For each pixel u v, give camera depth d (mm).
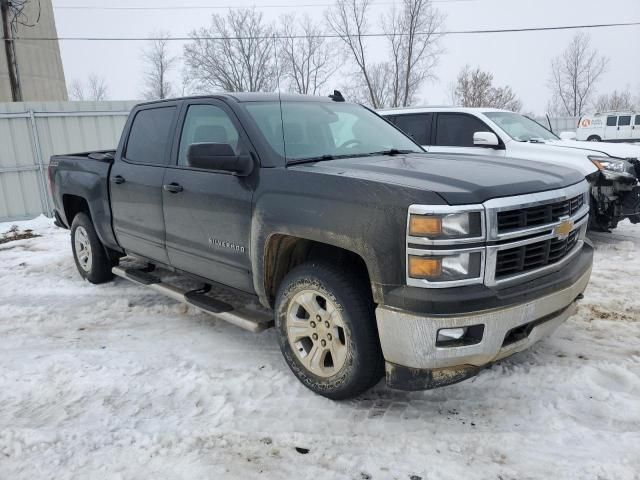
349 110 4465
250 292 3705
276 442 2859
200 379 3572
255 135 3547
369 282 3037
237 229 3555
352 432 2926
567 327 4242
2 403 3352
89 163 5344
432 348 2662
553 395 3205
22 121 10992
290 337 3350
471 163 3369
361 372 2971
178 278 5746
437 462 2641
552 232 2965
